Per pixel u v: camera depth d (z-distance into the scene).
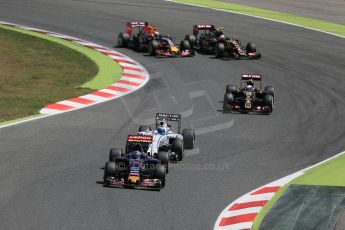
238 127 97.12
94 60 140.12
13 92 113.00
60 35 161.75
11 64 135.38
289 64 143.38
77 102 106.94
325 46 163.12
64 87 118.06
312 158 83.94
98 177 72.25
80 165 76.12
